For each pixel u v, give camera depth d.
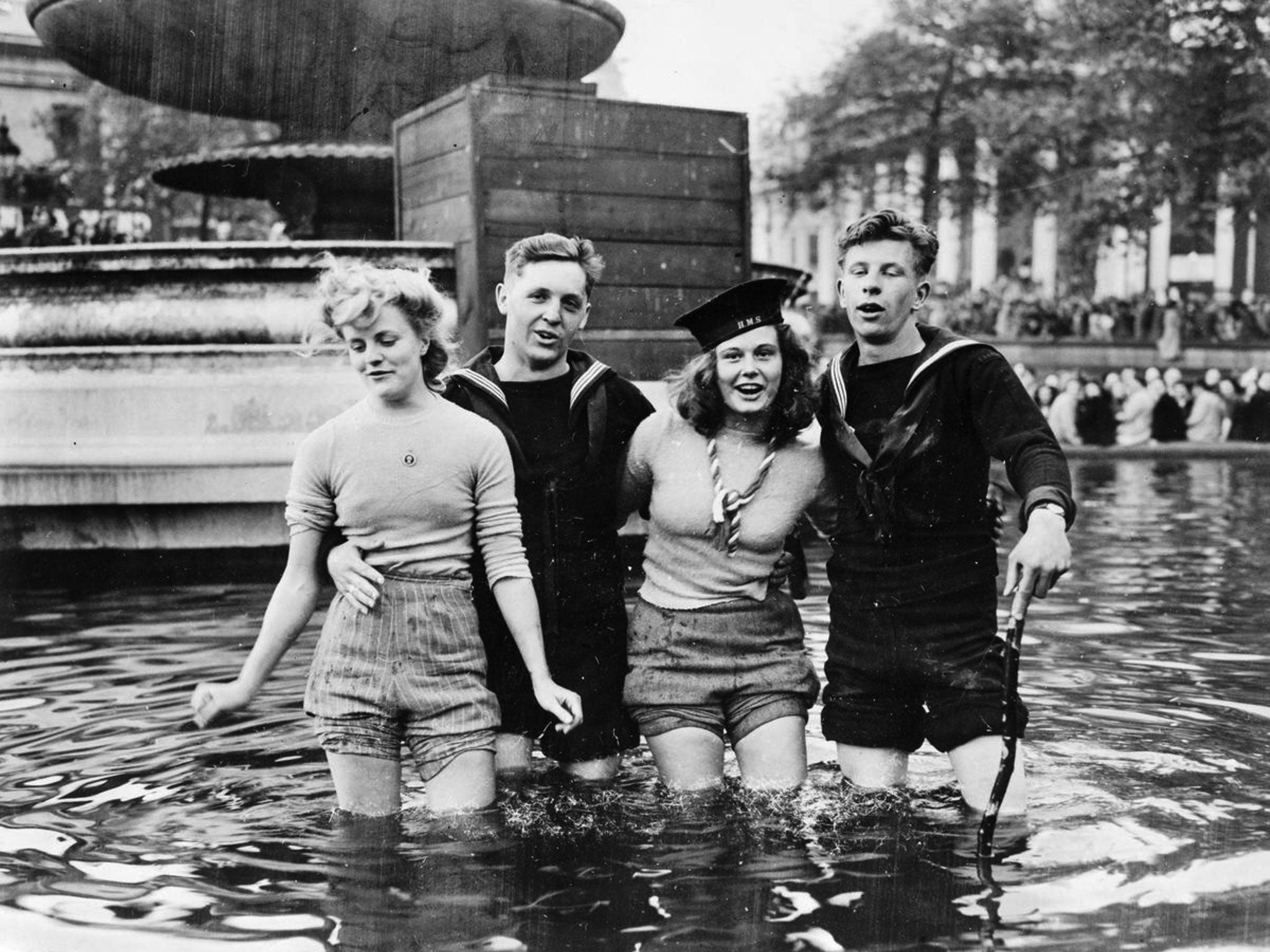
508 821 3.13
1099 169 31.19
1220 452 23.17
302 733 4.01
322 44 8.33
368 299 3.18
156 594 6.83
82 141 31.39
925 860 2.78
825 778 3.56
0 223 29.89
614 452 3.71
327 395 7.70
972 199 32.25
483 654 3.37
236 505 7.72
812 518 3.76
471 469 3.33
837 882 2.65
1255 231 45.78
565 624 3.62
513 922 2.44
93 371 7.80
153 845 2.95
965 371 3.40
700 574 3.60
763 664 3.57
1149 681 4.68
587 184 7.80
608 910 2.50
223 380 7.69
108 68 8.99
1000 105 30.61
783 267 9.29
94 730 4.06
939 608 3.41
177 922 2.44
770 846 2.90
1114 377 26.56
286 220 9.80
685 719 3.51
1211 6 28.14
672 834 3.01
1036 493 3.13
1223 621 5.96
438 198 7.89
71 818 3.16
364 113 8.80
